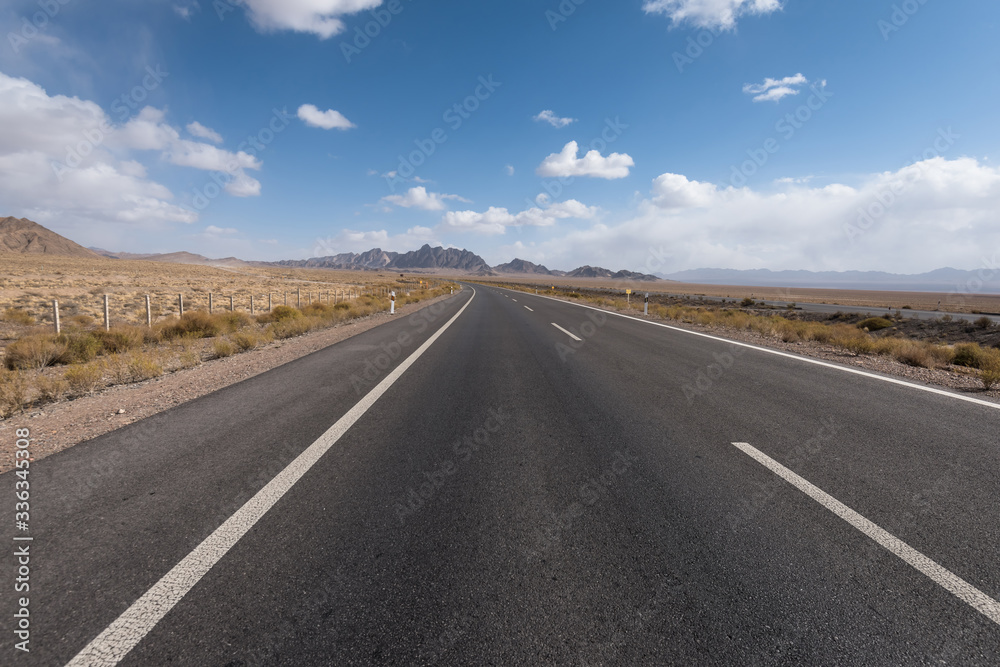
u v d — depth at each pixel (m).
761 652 1.83
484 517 2.92
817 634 1.93
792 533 2.71
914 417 5.13
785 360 8.88
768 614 2.04
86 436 4.61
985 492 3.28
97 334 12.05
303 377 7.42
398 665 1.77
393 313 22.84
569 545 2.59
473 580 2.29
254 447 4.21
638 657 1.80
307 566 2.41
